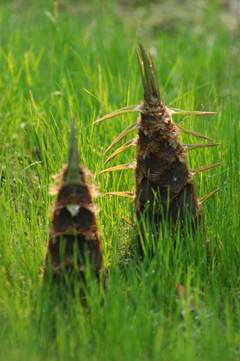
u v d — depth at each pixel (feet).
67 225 32.94
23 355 30.42
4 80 50.67
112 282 33.78
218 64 60.49
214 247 37.70
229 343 31.24
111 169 36.29
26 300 33.42
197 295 33.35
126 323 31.45
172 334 31.53
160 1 76.79
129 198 39.09
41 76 53.47
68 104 46.37
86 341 30.96
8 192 39.11
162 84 54.44
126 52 57.06
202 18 70.59
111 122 43.96
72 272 33.27
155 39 66.90
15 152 44.19
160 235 35.37
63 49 56.29
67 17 62.80
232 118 43.42
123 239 38.50
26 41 57.82
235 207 38.34
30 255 35.32
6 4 66.69
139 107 34.58
